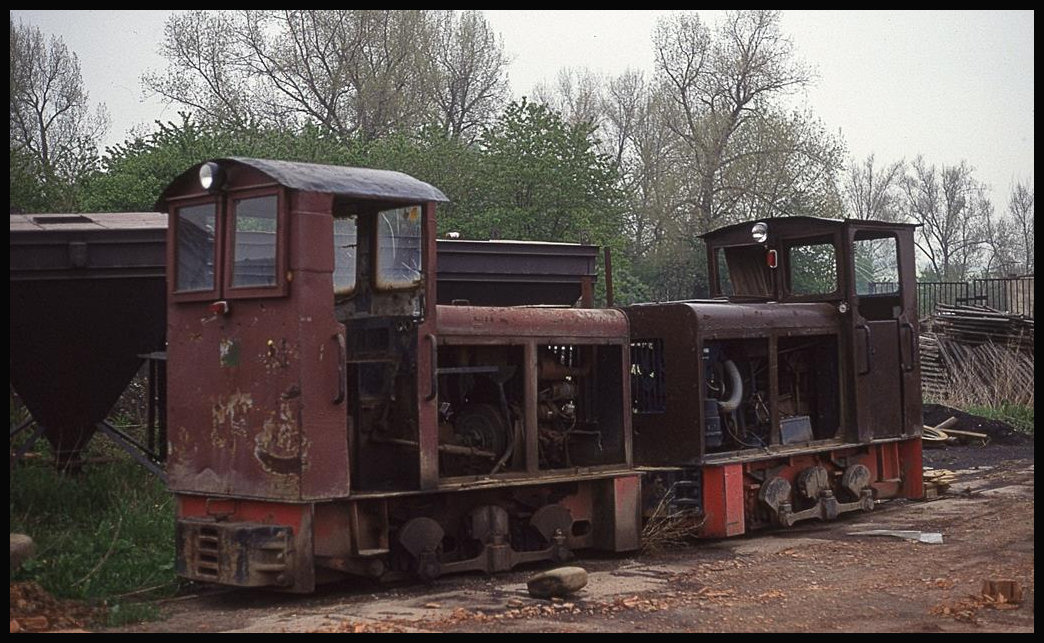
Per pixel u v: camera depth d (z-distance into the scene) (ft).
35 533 31.55
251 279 27.09
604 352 35.27
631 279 106.22
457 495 30.48
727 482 36.73
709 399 37.93
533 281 50.19
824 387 42.80
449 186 95.66
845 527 39.96
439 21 132.16
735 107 137.28
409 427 28.99
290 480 25.99
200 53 114.42
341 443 26.73
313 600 26.91
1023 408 79.00
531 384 31.99
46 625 23.00
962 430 73.00
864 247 50.19
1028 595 26.81
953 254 229.45
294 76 119.75
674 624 23.68
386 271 29.66
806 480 40.16
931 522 40.27
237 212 27.55
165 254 36.14
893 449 45.19
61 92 110.22
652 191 140.05
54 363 36.35
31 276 34.47
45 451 42.32
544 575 26.48
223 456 27.50
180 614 25.34
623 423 34.73
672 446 37.19
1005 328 84.74
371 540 27.96
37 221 37.09
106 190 71.61
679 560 33.40
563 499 33.19
